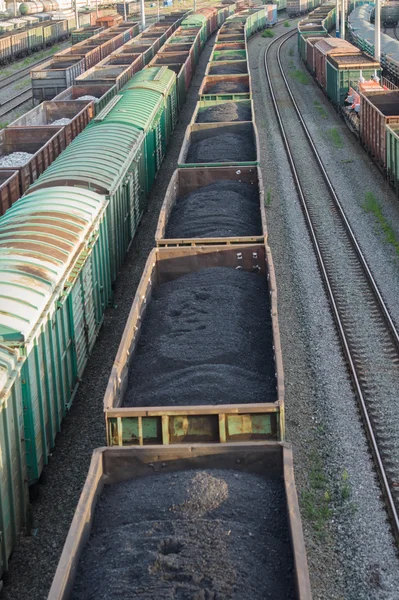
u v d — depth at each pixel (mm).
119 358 12703
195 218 20828
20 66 76625
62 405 15430
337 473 14023
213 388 12570
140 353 14445
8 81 68062
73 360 16266
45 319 13719
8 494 12008
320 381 17188
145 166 29016
